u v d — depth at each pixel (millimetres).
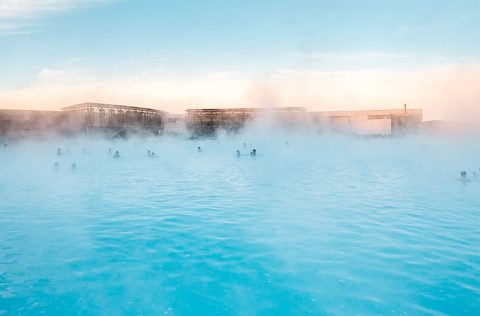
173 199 8016
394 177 11094
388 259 4363
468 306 3295
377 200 7715
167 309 3312
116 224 5969
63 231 5586
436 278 3848
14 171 12953
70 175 12008
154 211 6875
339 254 4551
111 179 11094
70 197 8281
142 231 5574
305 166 14133
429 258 4387
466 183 9938
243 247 4844
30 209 7062
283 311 3258
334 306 3324
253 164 15047
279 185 9812
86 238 5242
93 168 13922
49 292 3625
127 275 4004
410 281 3787
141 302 3432
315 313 3217
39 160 16828
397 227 5680
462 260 4309
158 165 14883
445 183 9930
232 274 4012
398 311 3227
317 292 3588
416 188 9164
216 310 3291
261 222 6047
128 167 14195
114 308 3330
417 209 6859
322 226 5777
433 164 14500
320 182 10242
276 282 3809
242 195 8430
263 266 4215
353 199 7848
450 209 6836
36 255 4586
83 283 3816
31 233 5484
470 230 5484
